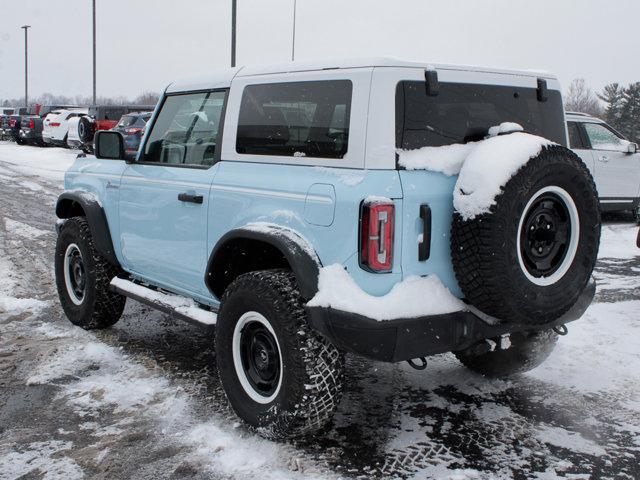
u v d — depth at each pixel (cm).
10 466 317
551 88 392
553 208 321
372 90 312
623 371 443
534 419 371
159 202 434
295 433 328
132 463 320
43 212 1188
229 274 389
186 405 384
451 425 362
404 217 304
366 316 295
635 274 738
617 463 322
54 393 402
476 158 306
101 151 479
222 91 404
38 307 595
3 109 4238
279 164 352
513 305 305
